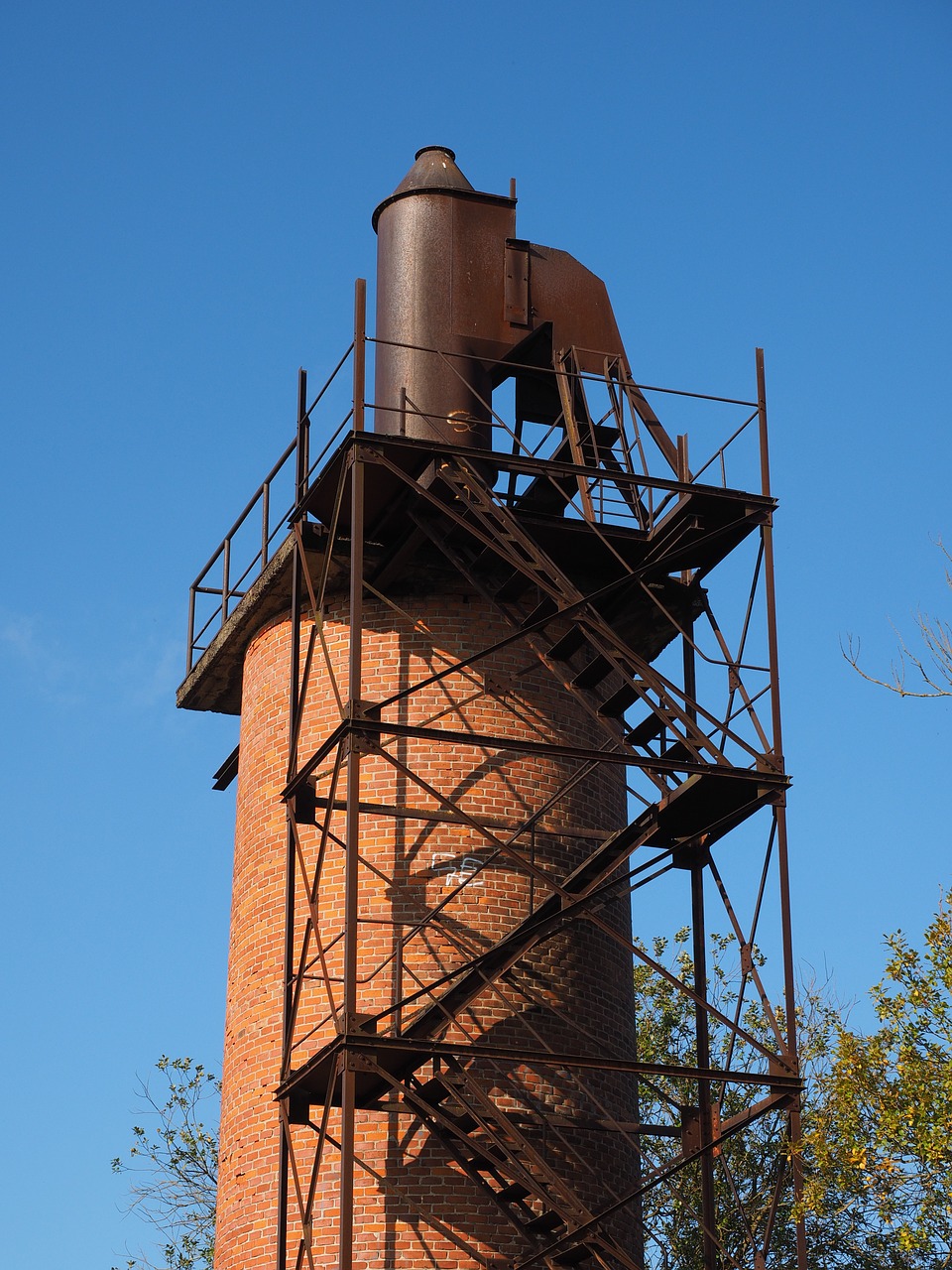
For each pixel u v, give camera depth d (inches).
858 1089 703.7
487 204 826.2
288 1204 724.0
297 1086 685.9
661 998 1174.3
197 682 919.7
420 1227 703.1
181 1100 1190.9
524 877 765.3
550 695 800.9
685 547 737.0
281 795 731.4
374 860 759.1
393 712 780.0
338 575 807.1
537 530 756.0
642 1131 745.6
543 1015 751.1
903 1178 694.5
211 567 944.9
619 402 802.2
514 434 801.6
